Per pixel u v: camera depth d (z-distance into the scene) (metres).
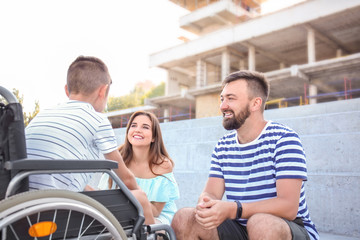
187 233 1.56
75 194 1.09
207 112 22.50
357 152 3.27
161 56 26.83
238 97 1.72
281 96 21.89
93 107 1.53
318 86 19.33
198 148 4.78
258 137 1.70
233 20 29.33
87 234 1.18
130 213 1.34
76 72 1.50
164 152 2.42
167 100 24.88
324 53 24.09
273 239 1.32
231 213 1.48
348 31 19.77
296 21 18.89
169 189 2.28
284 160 1.54
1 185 1.07
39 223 1.03
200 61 25.53
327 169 3.44
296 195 1.49
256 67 28.36
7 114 1.05
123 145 2.48
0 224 0.90
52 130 1.32
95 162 1.19
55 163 1.08
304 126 4.18
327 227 3.17
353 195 3.04
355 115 3.79
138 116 2.39
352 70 16.75
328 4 17.66
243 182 1.71
